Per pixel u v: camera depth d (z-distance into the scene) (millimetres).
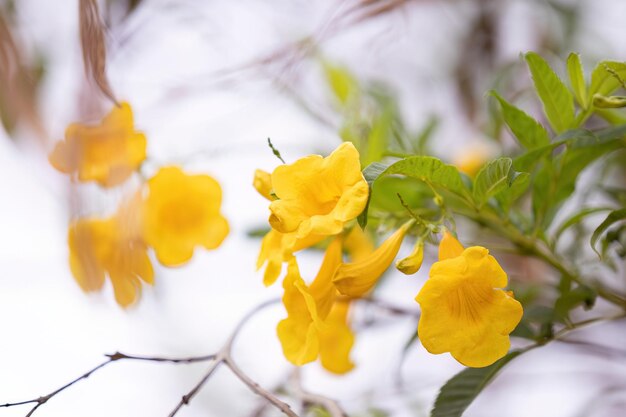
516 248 693
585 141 661
